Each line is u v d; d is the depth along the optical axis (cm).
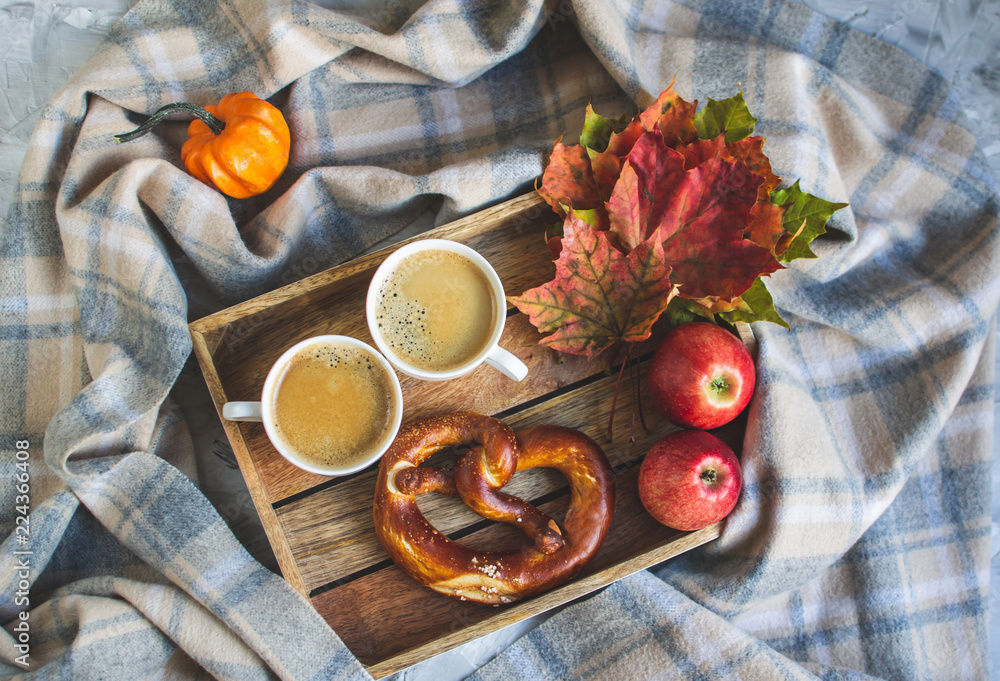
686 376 51
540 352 57
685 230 51
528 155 57
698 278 52
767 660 57
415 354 52
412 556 51
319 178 59
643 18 64
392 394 51
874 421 62
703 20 64
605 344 52
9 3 63
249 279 60
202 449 62
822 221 54
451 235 55
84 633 53
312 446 51
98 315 57
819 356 64
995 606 65
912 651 61
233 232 57
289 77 60
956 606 62
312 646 52
